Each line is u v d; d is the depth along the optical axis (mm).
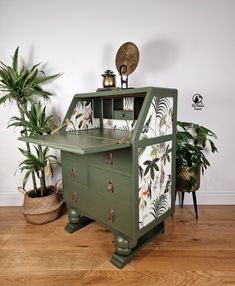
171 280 1270
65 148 1102
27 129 1927
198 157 1772
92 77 2020
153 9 1887
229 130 2031
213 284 1233
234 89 1959
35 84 1823
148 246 1574
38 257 1477
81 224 1816
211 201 2174
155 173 1412
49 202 1888
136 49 1599
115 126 1771
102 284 1253
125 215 1332
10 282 1272
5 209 2180
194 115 2014
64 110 2088
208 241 1620
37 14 1949
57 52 2000
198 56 1926
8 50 2004
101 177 1443
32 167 1834
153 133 1336
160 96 1345
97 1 1909
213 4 1849
